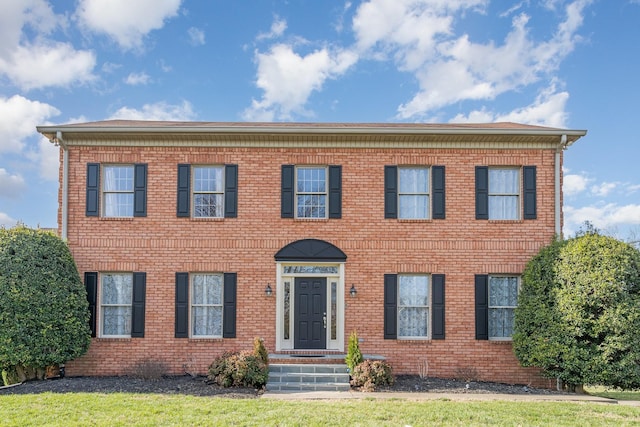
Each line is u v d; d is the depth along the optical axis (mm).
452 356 13211
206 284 13641
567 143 13773
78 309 12398
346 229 13578
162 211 13555
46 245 12109
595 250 11672
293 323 13508
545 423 8156
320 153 13773
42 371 12258
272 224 13570
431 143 13766
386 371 11672
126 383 11586
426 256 13516
